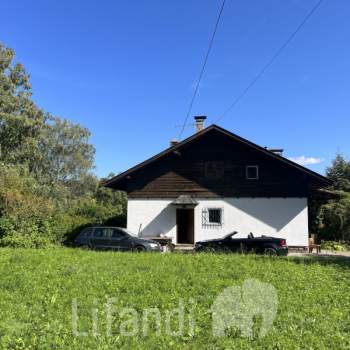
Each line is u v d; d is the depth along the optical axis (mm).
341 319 6715
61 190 55125
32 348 5344
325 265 12852
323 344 5594
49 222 21547
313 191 27969
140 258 13266
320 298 7984
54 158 62719
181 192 25094
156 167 25562
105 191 57375
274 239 17781
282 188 24188
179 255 14430
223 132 24516
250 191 24469
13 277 9422
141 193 25438
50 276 9727
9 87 39344
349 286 9250
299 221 23766
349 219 26719
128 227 25203
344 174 34531
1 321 6324
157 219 25078
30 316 6664
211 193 24797
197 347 5539
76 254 14312
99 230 20469
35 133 40906
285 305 7340
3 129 38688
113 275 9875
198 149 25328
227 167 24875
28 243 19281
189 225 25906
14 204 20688
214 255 14242
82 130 65375
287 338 5809
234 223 24344
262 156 24562
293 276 10133
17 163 39312
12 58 40125
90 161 66500
